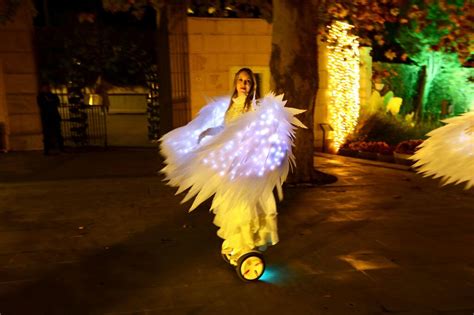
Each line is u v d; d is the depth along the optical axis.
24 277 4.38
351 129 12.65
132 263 4.71
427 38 14.49
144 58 12.59
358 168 9.71
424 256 4.88
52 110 10.93
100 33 12.04
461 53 8.42
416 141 10.40
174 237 5.48
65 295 4.01
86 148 12.02
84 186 7.99
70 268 4.59
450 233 5.61
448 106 15.41
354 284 4.20
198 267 4.60
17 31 11.38
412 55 15.35
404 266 4.61
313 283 4.22
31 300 3.93
